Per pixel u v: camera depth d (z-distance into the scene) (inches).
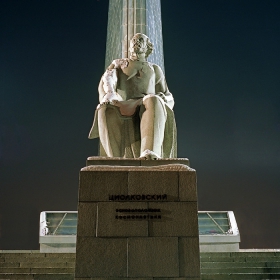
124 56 607.5
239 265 358.6
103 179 293.6
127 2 641.6
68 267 346.0
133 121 367.2
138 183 293.3
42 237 536.4
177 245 280.8
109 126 363.3
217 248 548.4
